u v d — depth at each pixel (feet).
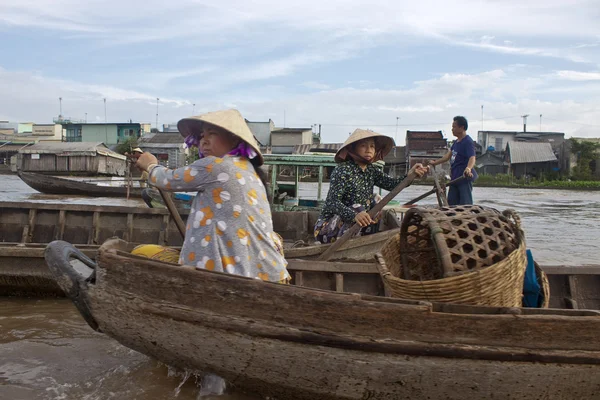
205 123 9.34
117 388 10.03
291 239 26.94
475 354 8.18
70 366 11.01
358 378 8.50
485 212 10.02
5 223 24.17
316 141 166.71
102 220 24.08
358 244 17.87
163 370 10.91
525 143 140.56
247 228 9.21
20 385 10.00
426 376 8.35
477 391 8.39
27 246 16.69
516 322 8.18
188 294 8.79
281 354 8.59
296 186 37.96
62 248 10.21
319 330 8.43
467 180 22.38
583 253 31.65
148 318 9.02
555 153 144.46
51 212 24.13
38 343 12.32
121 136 158.10
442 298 9.07
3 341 12.42
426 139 137.69
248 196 9.21
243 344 8.68
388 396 8.63
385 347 8.28
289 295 8.48
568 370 8.24
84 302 9.52
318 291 8.46
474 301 9.04
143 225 24.27
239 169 9.23
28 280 16.26
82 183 66.28
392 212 22.43
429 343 8.24
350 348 8.37
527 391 8.39
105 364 11.18
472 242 9.36
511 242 9.75
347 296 8.37
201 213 9.27
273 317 8.55
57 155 113.19
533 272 10.55
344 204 16.15
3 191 75.41
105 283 9.30
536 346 8.21
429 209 10.20
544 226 47.24
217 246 9.12
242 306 8.63
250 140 9.29
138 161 9.96
